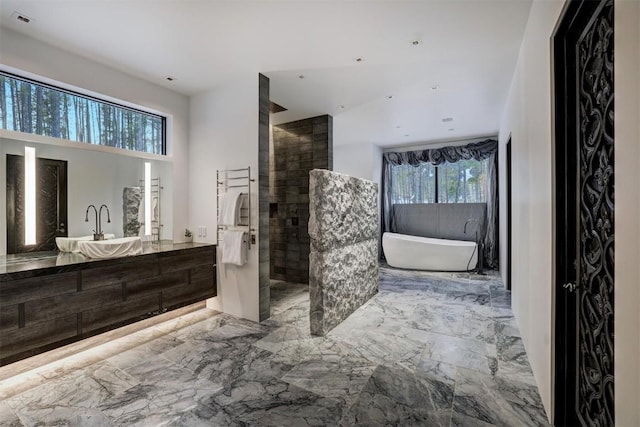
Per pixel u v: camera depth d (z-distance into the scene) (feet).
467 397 6.15
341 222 10.35
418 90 11.68
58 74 8.35
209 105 11.36
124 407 5.85
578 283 4.86
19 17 7.00
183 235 11.75
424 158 20.93
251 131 10.32
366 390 6.39
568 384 5.14
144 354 7.99
